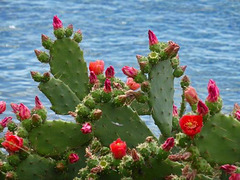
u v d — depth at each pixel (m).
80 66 7.19
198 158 4.93
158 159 5.05
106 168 5.23
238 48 16.84
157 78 5.77
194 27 19.41
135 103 6.44
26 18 19.86
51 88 6.86
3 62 14.52
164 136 5.87
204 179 5.00
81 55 7.18
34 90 12.10
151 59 5.70
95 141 5.77
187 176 4.91
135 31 18.78
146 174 5.09
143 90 5.69
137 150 5.54
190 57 15.70
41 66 14.21
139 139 5.62
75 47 7.16
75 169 5.73
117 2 22.80
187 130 4.77
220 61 15.32
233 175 4.86
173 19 20.47
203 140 4.86
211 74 14.02
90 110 5.52
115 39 17.67
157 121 5.79
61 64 7.15
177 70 6.25
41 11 20.91
